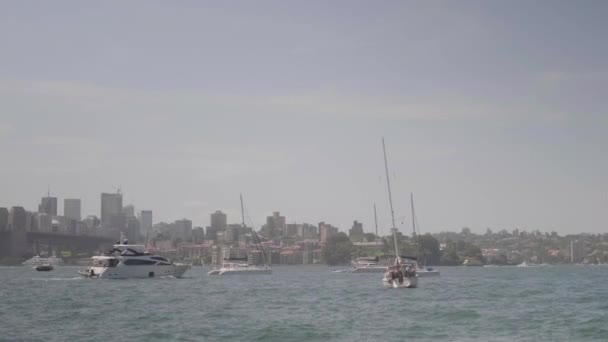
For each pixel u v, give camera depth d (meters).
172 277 166.38
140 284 149.38
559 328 70.62
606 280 189.12
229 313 86.19
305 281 177.25
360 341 62.75
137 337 65.38
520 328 70.75
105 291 127.50
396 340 63.22
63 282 158.88
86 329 71.06
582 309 90.12
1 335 67.19
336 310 89.62
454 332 68.06
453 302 101.75
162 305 97.81
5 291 127.62
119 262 161.00
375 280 183.00
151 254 165.50
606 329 69.56
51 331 69.75
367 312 86.56
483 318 79.31
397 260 138.88
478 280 186.38
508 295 118.00
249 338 64.69
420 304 98.19
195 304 99.56
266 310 90.12
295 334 66.94
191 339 64.12
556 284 161.88
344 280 184.62
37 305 98.00
